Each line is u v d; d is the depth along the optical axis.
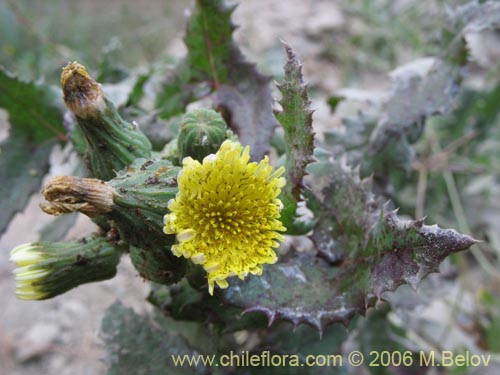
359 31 0.26
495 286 0.18
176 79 0.12
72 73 0.08
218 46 0.12
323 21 0.27
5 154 0.13
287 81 0.09
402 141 0.13
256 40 0.25
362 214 0.10
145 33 0.35
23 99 0.12
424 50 0.22
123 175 0.08
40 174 0.13
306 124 0.09
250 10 0.28
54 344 0.17
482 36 0.25
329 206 0.10
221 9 0.11
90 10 0.38
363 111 0.14
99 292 0.18
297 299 0.09
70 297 0.18
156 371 0.11
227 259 0.08
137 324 0.11
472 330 0.17
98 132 0.08
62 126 0.13
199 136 0.09
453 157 0.19
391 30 0.26
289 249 0.10
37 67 0.28
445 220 0.19
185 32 0.12
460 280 0.17
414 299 0.14
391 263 0.09
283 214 0.09
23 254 0.08
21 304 0.18
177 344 0.11
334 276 0.10
